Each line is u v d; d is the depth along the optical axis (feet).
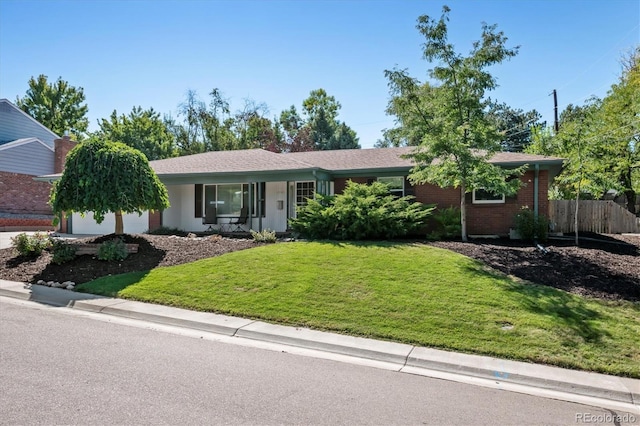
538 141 85.30
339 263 29.17
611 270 27.63
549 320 19.19
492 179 34.01
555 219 54.29
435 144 34.04
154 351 15.81
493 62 34.99
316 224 41.04
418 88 37.22
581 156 36.45
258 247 35.50
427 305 21.20
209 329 19.53
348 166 50.19
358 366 15.10
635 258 31.42
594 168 37.29
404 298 22.22
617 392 13.25
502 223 43.96
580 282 25.11
